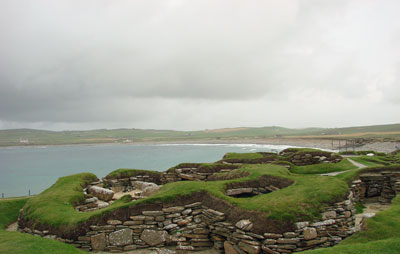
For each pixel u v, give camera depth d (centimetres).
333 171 2544
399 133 19762
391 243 924
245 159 3048
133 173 2586
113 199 2017
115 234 1360
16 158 15625
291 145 18388
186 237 1434
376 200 2064
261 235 1160
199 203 1533
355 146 11088
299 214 1221
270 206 1278
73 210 1529
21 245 1130
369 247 912
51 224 1382
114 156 14338
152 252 1331
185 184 1692
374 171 2206
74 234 1333
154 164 9069
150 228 1395
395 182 2058
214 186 1667
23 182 7094
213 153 13625
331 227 1252
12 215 1780
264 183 1852
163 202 1463
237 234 1241
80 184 2084
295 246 1138
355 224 1465
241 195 1828
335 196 1376
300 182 1678
